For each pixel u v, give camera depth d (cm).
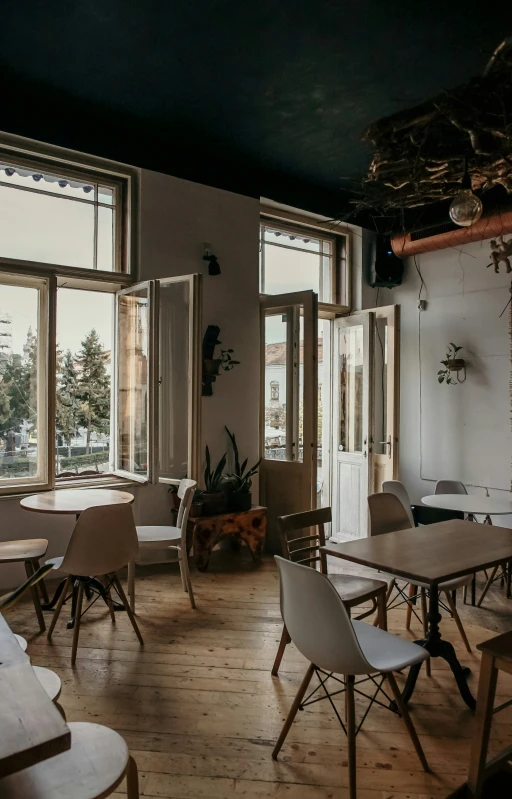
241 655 298
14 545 344
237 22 307
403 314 587
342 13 299
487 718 189
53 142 403
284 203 537
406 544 267
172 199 468
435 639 259
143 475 447
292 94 383
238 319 507
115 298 470
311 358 479
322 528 301
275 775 203
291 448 511
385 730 232
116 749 144
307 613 197
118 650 303
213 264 483
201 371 436
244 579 426
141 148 448
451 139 284
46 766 137
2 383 403
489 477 516
